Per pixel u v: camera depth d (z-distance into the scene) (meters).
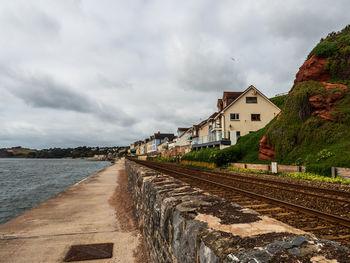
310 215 5.40
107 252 4.72
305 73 23.92
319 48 23.47
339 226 4.62
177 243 2.36
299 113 20.58
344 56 21.64
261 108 36.31
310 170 14.85
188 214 2.24
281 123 21.56
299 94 21.03
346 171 12.34
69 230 6.26
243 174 17.95
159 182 4.75
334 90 19.36
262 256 1.24
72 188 15.66
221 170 22.09
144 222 5.43
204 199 2.90
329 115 18.47
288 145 19.98
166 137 105.62
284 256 1.23
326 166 13.91
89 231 6.15
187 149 50.38
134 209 8.65
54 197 11.93
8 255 4.61
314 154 17.25
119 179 22.72
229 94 38.22
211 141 33.75
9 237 5.68
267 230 1.68
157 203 3.64
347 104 18.22
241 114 35.75
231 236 1.58
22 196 19.41
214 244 1.50
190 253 1.95
